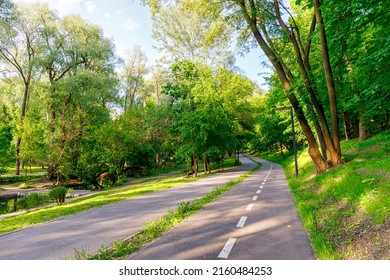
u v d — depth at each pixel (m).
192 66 30.31
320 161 13.51
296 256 4.54
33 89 37.94
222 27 14.41
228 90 37.09
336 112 13.02
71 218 9.39
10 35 35.72
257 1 13.40
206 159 31.20
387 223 4.67
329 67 12.58
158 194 14.38
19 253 5.71
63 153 31.47
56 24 38.84
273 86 25.38
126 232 6.86
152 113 36.81
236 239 5.57
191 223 7.13
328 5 10.02
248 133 42.72
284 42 14.77
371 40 12.48
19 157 34.12
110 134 30.92
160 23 30.27
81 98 34.59
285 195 10.97
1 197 25.55
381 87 10.90
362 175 8.38
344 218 5.89
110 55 42.09
